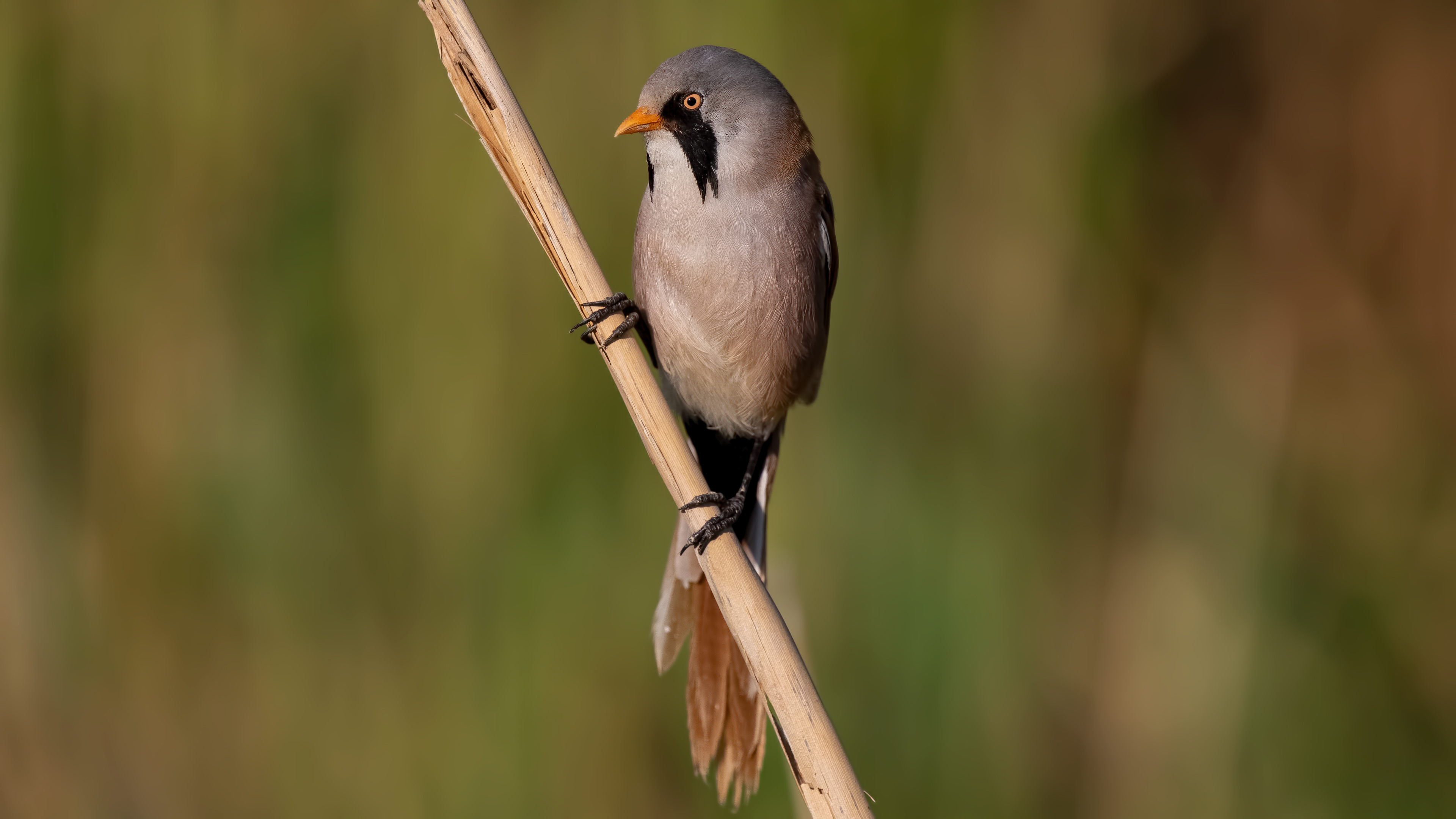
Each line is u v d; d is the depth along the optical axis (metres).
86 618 10.30
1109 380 11.88
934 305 11.06
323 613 10.38
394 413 10.34
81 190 10.55
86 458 10.45
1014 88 11.38
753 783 6.57
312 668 10.33
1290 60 12.86
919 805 10.24
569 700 10.16
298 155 10.60
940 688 10.43
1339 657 11.66
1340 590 11.97
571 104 10.36
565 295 10.34
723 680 6.66
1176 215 12.41
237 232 10.62
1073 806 10.93
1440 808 11.17
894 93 10.82
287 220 10.56
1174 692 11.20
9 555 10.16
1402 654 11.79
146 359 10.52
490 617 10.21
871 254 10.79
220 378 10.52
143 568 10.37
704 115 7.12
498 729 10.11
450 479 10.28
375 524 10.38
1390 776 11.27
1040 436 11.30
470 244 10.32
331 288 10.49
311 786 10.20
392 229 10.41
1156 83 12.47
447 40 5.84
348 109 10.60
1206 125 12.84
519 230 10.33
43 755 10.04
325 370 10.47
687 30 10.29
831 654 10.26
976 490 10.97
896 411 10.85
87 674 10.24
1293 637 11.65
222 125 10.62
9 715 10.02
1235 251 12.82
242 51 10.63
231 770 10.24
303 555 10.39
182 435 10.49
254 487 10.45
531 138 5.84
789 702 5.39
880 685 10.33
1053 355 11.42
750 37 10.30
